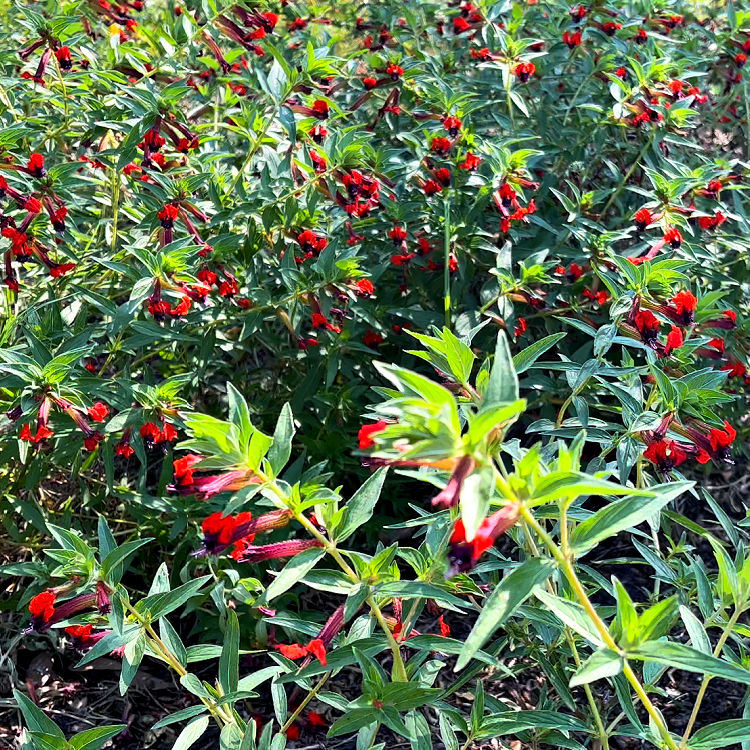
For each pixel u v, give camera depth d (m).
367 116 0.94
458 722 0.45
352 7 1.09
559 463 0.34
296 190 0.68
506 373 0.32
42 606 0.40
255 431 0.36
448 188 0.77
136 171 0.68
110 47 0.76
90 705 0.61
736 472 0.83
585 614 0.35
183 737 0.42
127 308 0.59
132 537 0.67
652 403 0.52
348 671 0.63
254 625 0.63
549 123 0.90
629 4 0.92
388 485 0.75
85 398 0.60
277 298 0.71
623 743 0.58
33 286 0.73
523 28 0.97
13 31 0.89
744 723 0.38
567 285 0.76
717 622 0.43
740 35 0.92
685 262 0.53
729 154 0.98
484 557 0.54
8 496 0.63
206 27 0.75
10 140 0.63
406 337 0.78
